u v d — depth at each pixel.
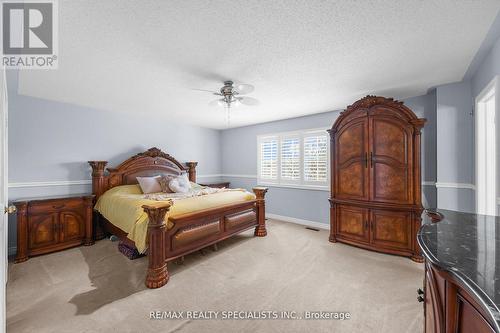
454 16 1.50
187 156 5.29
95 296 1.98
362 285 2.14
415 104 3.33
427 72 2.44
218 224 2.94
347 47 1.89
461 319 0.74
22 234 2.72
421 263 2.61
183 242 2.48
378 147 2.93
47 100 3.34
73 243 3.19
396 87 2.90
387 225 2.88
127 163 4.05
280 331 1.57
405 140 2.78
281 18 1.50
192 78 2.53
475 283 0.61
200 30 1.63
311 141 4.39
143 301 1.91
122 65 2.19
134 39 1.74
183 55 2.00
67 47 1.84
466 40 1.80
